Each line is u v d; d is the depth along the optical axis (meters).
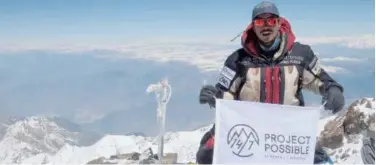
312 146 3.97
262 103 3.93
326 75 4.23
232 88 4.23
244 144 3.93
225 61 4.27
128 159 8.27
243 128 3.93
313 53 4.23
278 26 4.08
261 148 3.94
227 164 3.92
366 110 6.65
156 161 7.55
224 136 3.93
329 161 4.17
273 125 3.94
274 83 4.15
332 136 7.16
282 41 4.14
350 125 6.92
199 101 4.29
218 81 4.29
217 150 3.92
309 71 4.20
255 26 4.08
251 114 3.93
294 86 4.18
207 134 4.29
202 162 4.25
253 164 3.93
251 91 4.19
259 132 3.94
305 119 3.97
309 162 3.96
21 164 9.39
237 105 3.93
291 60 4.17
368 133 4.91
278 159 3.95
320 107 3.97
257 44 4.15
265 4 4.08
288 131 3.96
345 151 6.89
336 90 4.11
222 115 3.93
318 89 4.24
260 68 4.18
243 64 4.19
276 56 4.15
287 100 4.17
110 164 8.12
